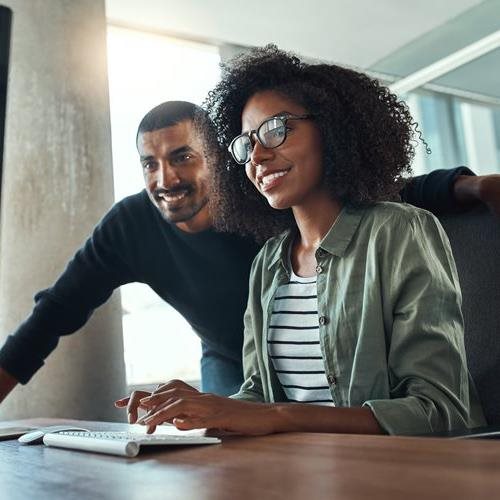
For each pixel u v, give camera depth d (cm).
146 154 186
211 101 146
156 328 283
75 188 238
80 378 230
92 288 195
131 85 310
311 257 123
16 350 183
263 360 124
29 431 112
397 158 129
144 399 87
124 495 46
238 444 70
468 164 383
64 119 240
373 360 101
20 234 229
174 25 358
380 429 83
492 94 373
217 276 185
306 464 53
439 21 375
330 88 126
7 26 80
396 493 39
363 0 346
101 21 257
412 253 103
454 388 93
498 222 121
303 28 374
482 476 43
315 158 121
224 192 149
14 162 232
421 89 405
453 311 100
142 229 193
